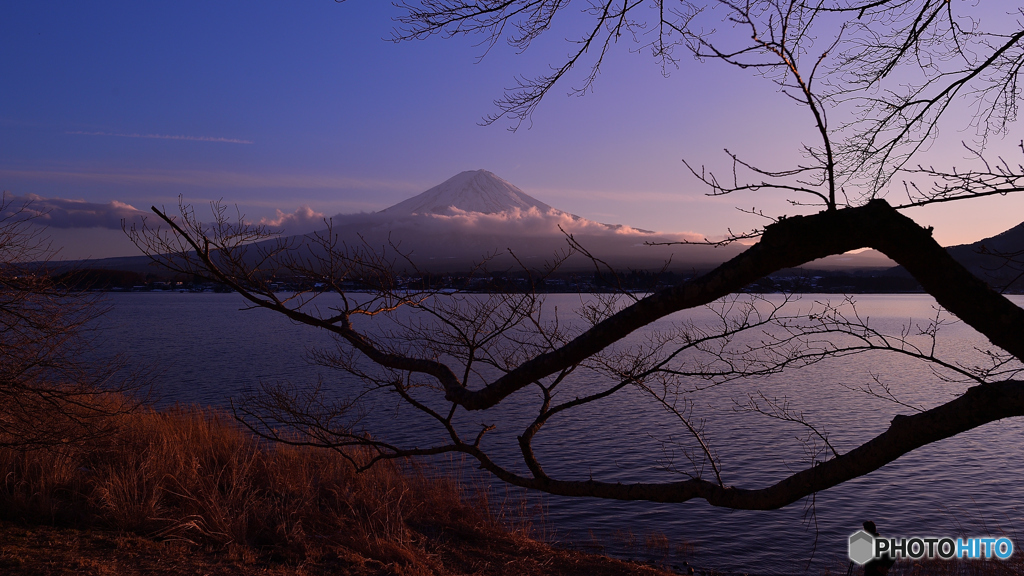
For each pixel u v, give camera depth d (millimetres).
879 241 1691
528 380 2119
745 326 2719
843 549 10617
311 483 8984
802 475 2064
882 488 14383
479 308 3689
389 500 8930
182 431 9641
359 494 8945
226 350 45688
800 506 12961
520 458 15812
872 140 3295
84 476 7762
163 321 84938
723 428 20422
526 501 12359
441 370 2469
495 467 2777
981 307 1676
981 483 14844
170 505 7629
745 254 1802
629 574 7867
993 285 2340
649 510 12250
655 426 20422
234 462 8594
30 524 6480
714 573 9266
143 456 8242
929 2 3096
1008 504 13180
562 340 3709
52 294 6613
